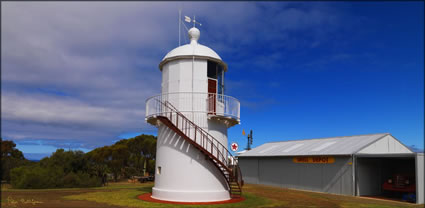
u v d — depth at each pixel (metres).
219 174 15.21
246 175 32.22
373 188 21.86
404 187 19.11
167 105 15.57
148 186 27.92
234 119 15.99
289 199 17.75
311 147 26.67
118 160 42.38
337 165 22.72
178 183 14.69
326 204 16.08
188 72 15.62
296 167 26.34
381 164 22.62
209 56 15.85
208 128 15.29
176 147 15.01
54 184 26.30
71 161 30.97
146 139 45.91
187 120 14.91
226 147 16.25
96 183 28.44
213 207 13.19
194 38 17.08
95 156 42.47
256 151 32.38
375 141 22.67
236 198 16.22
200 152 14.84
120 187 26.50
